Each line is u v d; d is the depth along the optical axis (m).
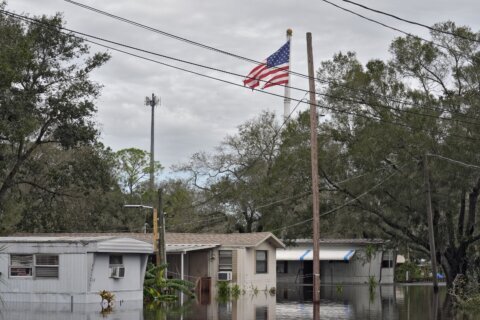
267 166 59.94
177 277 43.75
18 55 32.88
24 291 30.48
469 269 45.19
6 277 30.75
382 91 42.31
